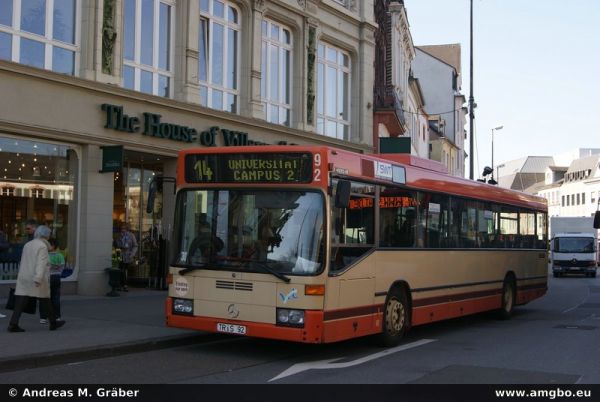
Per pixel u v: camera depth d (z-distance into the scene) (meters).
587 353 10.50
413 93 45.38
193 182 10.01
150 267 18.89
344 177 9.58
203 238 9.81
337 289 9.30
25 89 14.54
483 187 14.78
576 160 103.12
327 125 25.70
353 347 10.80
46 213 15.59
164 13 18.58
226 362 9.35
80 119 15.69
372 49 27.88
